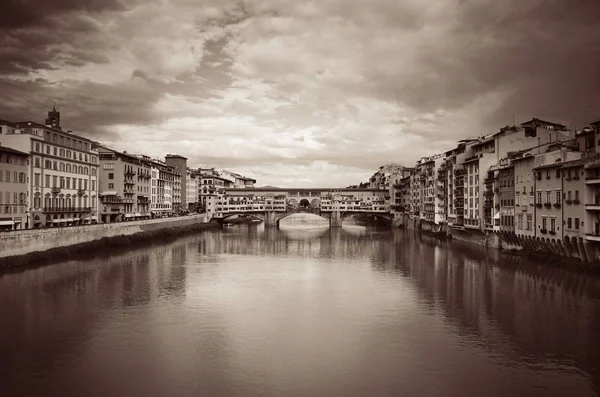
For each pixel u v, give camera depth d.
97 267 72.56
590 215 60.91
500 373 32.25
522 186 79.69
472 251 90.75
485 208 95.44
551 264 68.50
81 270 69.31
